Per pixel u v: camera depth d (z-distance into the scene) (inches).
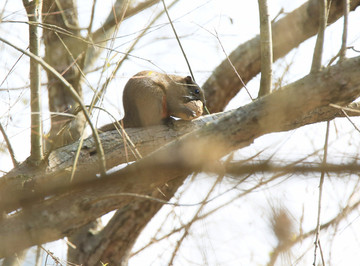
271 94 320.5
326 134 370.6
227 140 321.7
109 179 324.5
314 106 319.3
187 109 552.1
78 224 327.0
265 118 318.3
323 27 322.7
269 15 414.3
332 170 335.3
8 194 371.2
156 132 452.4
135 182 328.8
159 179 331.6
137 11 552.7
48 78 584.1
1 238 310.0
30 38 354.6
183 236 478.9
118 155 432.5
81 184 321.7
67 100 581.9
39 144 379.2
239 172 329.4
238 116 322.0
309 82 315.6
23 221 316.8
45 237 318.3
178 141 324.5
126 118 540.1
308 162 334.6
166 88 555.5
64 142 530.0
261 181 355.6
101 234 637.3
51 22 575.2
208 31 430.6
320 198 376.5
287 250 367.6
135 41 399.5
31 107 359.6
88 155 420.2
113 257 633.6
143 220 617.9
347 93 316.5
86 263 627.2
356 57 321.7
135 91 531.8
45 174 389.1
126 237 628.1
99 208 326.3
